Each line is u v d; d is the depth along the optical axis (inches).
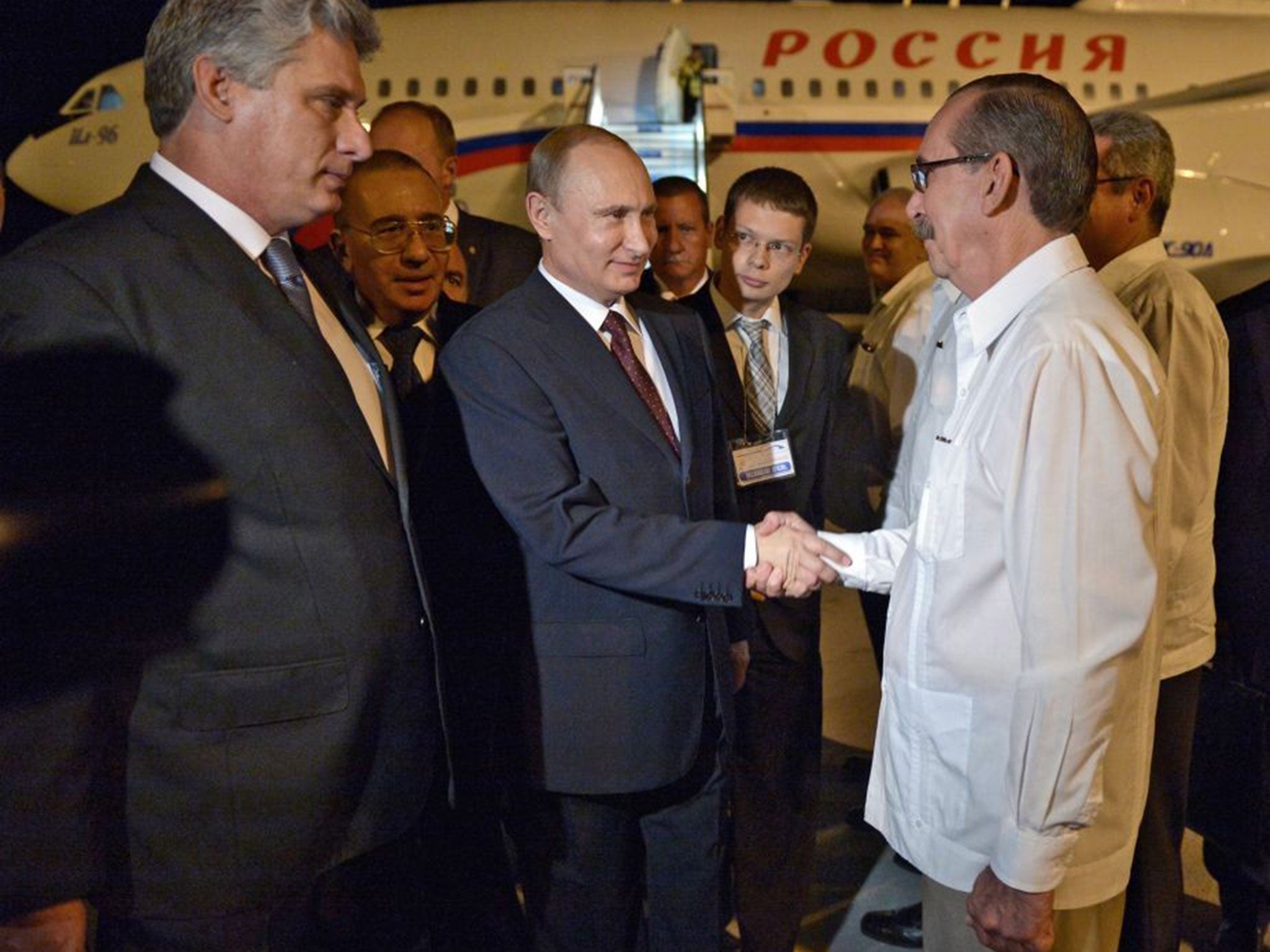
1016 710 52.2
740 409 95.3
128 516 49.2
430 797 74.0
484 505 73.8
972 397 56.2
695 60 354.0
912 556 59.0
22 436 47.0
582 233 69.4
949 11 392.5
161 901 52.3
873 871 110.3
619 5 379.2
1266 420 79.2
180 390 50.3
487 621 74.0
